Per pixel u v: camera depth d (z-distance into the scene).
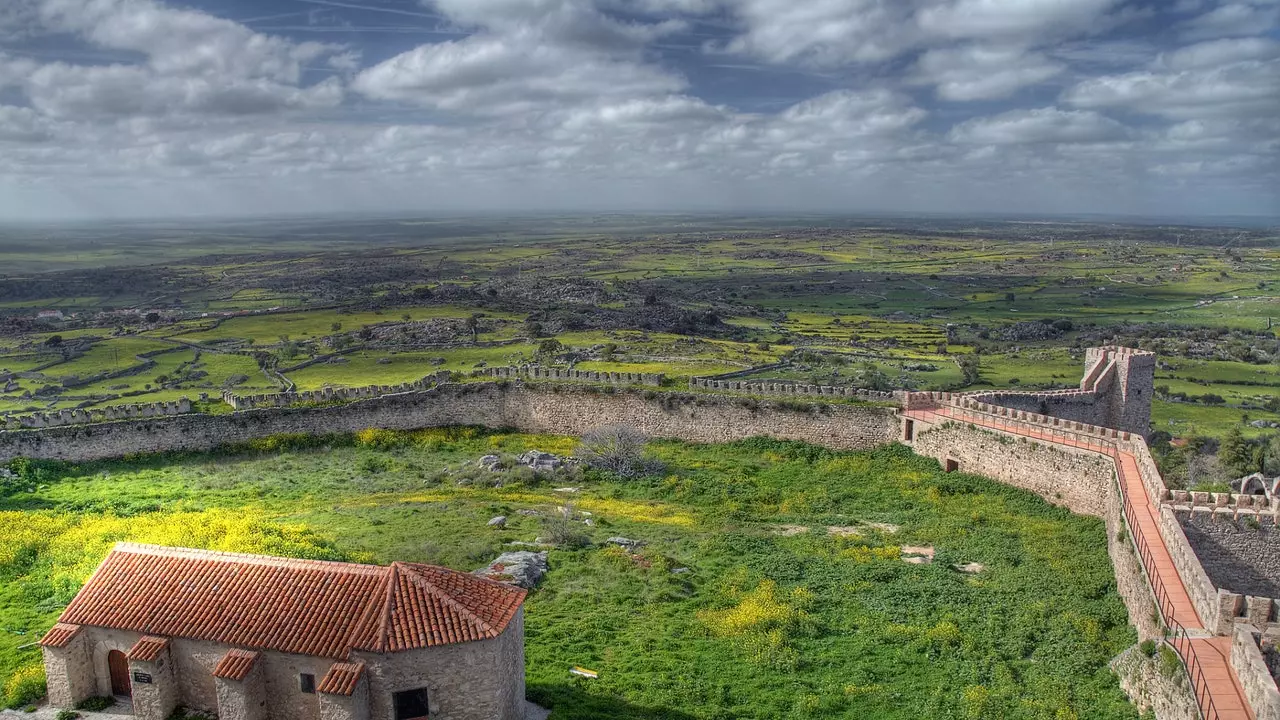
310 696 30.17
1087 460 57.44
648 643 39.81
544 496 64.75
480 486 67.25
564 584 46.62
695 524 58.38
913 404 74.56
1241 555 44.47
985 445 65.81
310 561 33.84
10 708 32.19
